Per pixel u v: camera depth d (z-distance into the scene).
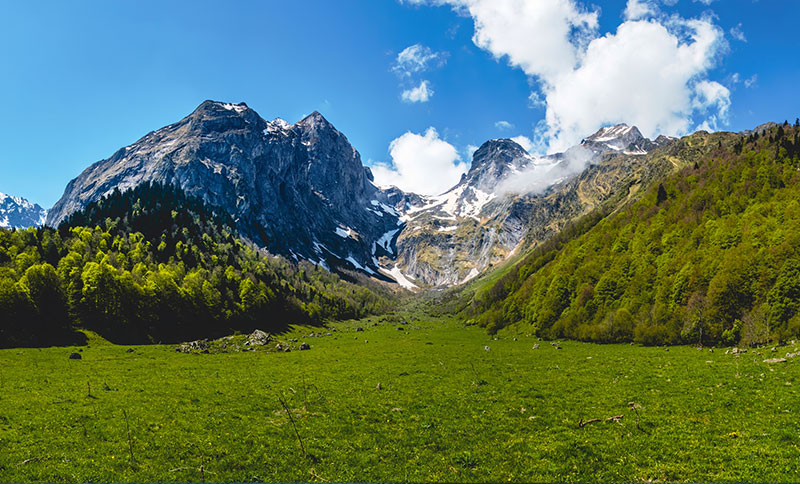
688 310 77.69
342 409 34.19
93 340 91.12
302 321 170.50
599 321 100.25
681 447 20.97
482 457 21.83
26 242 128.25
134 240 160.25
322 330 157.62
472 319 185.38
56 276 100.56
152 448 24.03
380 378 51.16
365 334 140.88
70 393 40.47
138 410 33.56
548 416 29.28
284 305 171.12
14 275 101.06
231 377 53.22
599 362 58.47
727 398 29.75
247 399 38.66
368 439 25.67
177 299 117.62
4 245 123.00
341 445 24.69
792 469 17.09
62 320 93.81
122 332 98.69
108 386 44.88
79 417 30.92
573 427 26.25
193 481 19.73
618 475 18.42
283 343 97.88
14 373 53.06
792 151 114.62
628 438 23.06
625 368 50.50
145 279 119.81
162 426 28.78
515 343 103.81
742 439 21.20
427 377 50.69
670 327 77.94
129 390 42.97
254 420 30.70
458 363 64.06
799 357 42.22
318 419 30.95
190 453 23.34
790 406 26.14
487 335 135.25
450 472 20.12
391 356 77.12
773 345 58.94
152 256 150.62
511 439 24.62
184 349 87.38
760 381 34.09
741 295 71.62
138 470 20.89
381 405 35.47
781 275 66.31
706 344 70.44
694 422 24.94
